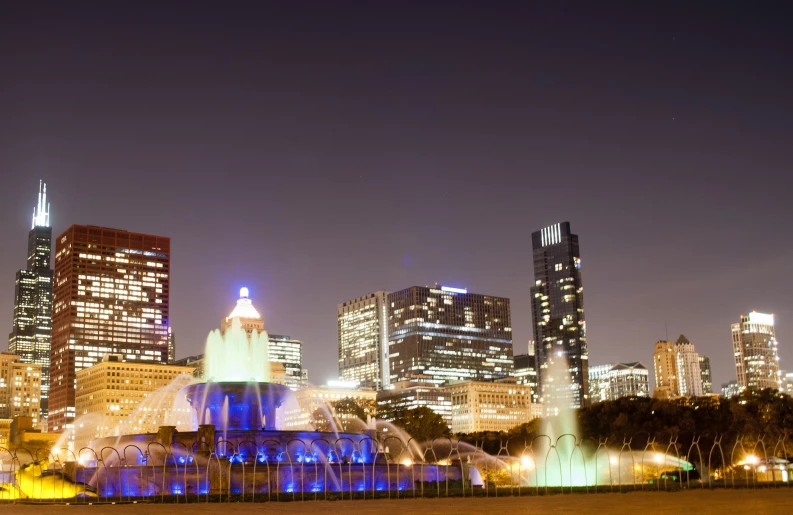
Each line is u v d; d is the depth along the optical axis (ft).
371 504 273.75
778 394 642.63
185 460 322.14
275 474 315.58
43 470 323.37
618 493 337.52
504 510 245.65
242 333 523.29
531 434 638.53
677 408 586.45
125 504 277.64
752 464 490.49
